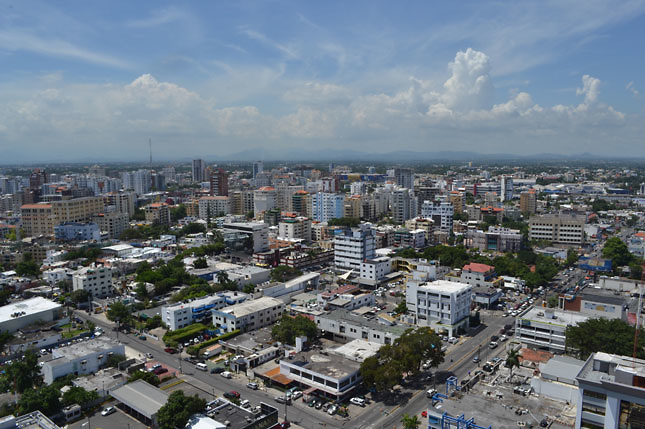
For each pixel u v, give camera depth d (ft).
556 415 366.84
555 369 454.40
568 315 614.34
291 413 454.40
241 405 460.55
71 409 440.04
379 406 466.29
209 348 609.01
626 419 310.04
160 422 390.83
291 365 507.71
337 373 481.46
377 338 590.96
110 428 417.49
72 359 522.47
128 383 472.44
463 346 620.90
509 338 644.27
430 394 483.51
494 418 357.20
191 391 496.64
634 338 498.69
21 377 493.77
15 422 380.99
